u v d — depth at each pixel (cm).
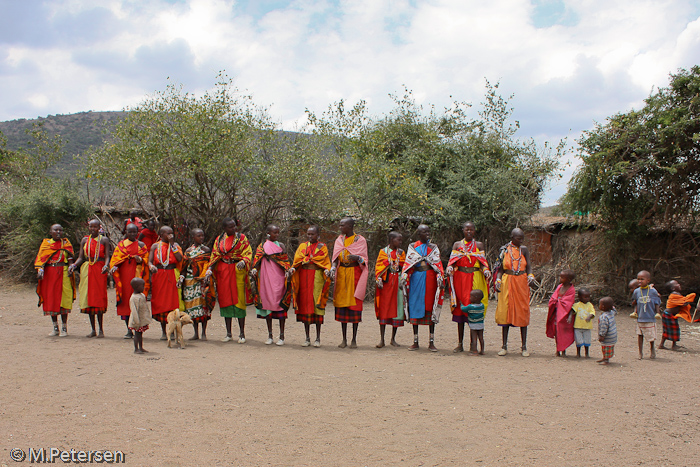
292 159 1296
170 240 823
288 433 432
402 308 821
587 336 769
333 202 1327
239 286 824
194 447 397
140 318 720
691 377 655
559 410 509
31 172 1834
